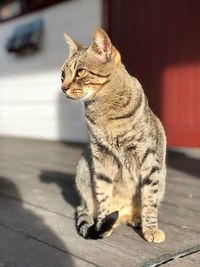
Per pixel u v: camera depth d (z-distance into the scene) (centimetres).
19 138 201
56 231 69
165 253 59
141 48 155
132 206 70
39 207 82
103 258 58
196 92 141
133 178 68
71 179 107
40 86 194
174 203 84
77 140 179
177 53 145
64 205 83
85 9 171
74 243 63
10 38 204
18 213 79
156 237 63
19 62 204
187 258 57
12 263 57
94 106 66
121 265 55
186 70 143
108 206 69
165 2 147
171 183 101
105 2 163
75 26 175
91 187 72
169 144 149
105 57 66
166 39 148
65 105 182
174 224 71
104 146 67
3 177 111
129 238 65
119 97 65
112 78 65
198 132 142
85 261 57
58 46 182
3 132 216
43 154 149
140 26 155
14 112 210
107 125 65
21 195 92
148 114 67
